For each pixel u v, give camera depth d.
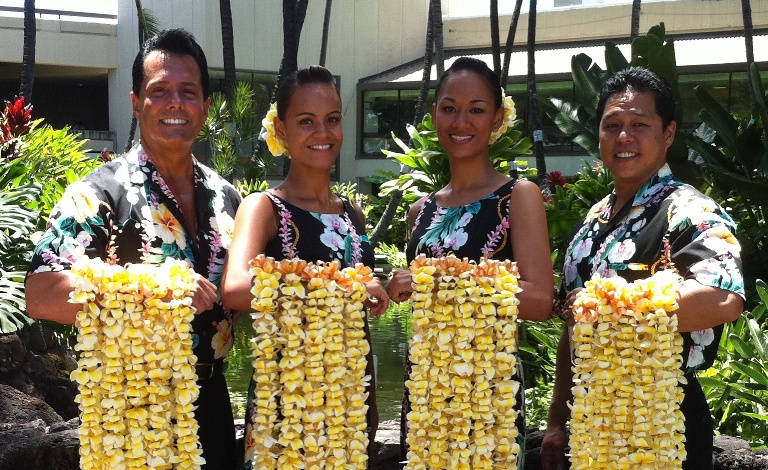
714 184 6.35
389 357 6.57
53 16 19.50
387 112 20.03
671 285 2.06
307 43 19.69
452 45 20.94
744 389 3.96
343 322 2.12
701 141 6.23
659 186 2.40
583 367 2.12
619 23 19.31
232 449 2.55
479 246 2.47
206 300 2.12
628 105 2.40
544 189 9.48
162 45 2.42
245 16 18.73
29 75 9.91
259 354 2.09
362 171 20.17
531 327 4.96
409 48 21.20
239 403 5.13
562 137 18.00
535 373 5.13
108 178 2.37
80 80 22.73
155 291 2.03
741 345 3.92
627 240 2.38
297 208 2.45
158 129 2.39
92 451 2.04
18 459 3.15
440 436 2.14
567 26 19.77
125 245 2.33
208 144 13.69
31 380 4.94
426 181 5.90
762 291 4.29
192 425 2.08
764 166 6.00
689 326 2.09
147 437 2.02
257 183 10.59
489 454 2.13
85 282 1.99
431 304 2.15
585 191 6.60
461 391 2.11
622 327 2.08
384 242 14.12
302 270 2.09
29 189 5.22
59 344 5.46
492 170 2.61
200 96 2.46
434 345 2.14
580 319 2.10
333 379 2.09
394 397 5.31
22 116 7.41
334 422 2.10
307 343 2.08
